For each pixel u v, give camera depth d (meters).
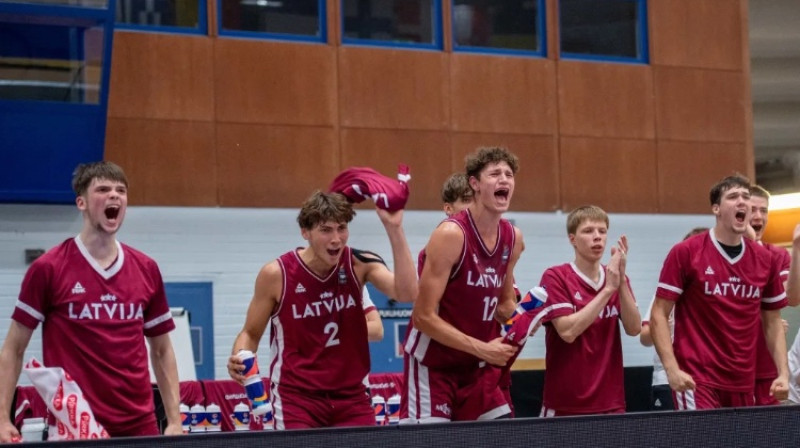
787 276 8.35
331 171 15.90
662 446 5.33
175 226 15.08
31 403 10.04
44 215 14.34
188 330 12.27
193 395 11.23
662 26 17.75
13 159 13.65
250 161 15.53
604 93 17.34
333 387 6.64
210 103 15.41
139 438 4.67
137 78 15.08
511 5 17.09
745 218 7.60
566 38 17.30
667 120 17.64
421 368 6.89
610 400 7.62
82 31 13.52
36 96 13.57
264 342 15.13
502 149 6.64
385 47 16.34
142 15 15.24
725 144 17.92
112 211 6.15
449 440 5.04
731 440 5.46
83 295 6.09
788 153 19.73
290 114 15.79
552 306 7.53
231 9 15.70
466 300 6.71
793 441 5.57
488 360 6.47
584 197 17.05
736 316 7.66
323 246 6.40
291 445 4.85
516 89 16.89
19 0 13.07
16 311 6.07
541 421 5.17
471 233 6.62
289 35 15.96
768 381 8.18
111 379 6.09
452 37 16.70
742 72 18.14
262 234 15.48
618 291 7.67
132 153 14.97
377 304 15.64
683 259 7.66
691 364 7.68
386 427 4.97
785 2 19.33
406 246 6.45
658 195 17.45
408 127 16.31
